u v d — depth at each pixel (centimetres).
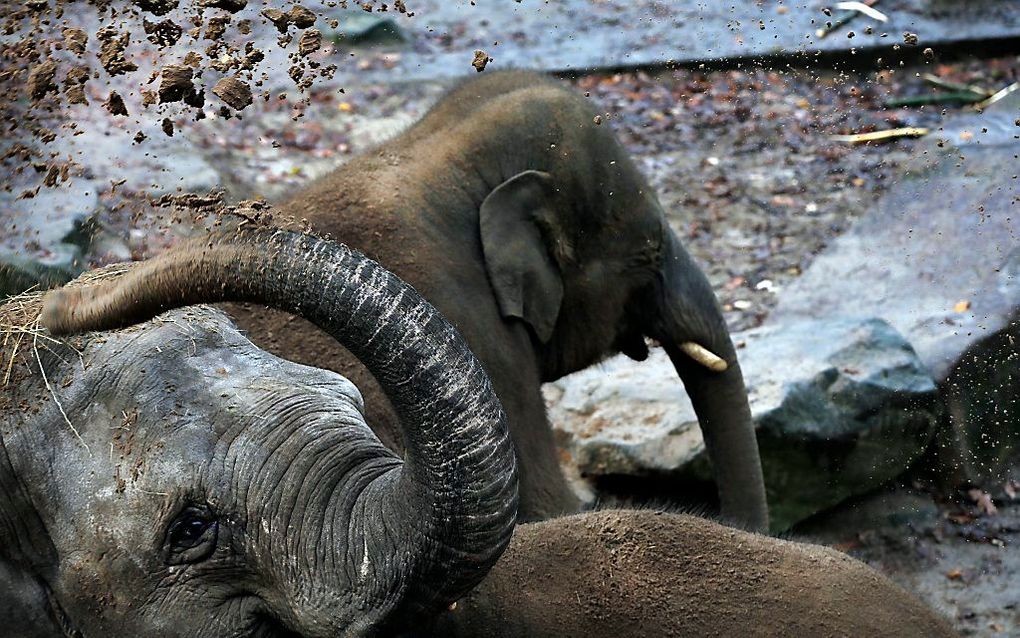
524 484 885
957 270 1463
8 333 514
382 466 500
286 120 1809
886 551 1138
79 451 495
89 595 492
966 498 1202
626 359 1275
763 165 1878
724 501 1050
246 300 438
